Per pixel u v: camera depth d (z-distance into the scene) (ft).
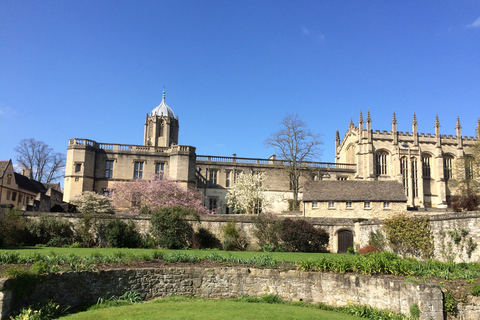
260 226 123.75
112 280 63.67
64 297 57.52
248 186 207.21
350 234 129.08
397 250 103.14
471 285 56.54
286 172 233.14
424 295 53.93
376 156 257.75
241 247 122.21
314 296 67.56
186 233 121.90
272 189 229.86
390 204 151.64
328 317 57.21
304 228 122.21
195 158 209.36
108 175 208.03
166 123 310.45
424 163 265.75
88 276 61.16
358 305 63.00
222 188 226.58
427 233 95.40
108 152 208.64
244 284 69.72
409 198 252.01
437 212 177.58
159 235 118.62
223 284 69.51
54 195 180.34
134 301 63.52
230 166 229.45
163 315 54.44
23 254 76.28
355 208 153.07
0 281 47.93
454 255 86.38
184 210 125.08
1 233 102.17
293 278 69.05
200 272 69.51
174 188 177.17
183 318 53.06
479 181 204.95
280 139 221.05
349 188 159.94
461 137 270.05
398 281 58.95
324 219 130.82
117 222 117.50
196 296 68.39
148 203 166.09
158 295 67.10
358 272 66.95
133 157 209.56
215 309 58.75
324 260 70.85
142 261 73.36
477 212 81.05
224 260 77.97
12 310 49.24
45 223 114.11
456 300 54.60
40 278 54.13
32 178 237.25
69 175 199.21
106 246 116.06
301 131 221.87
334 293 66.33
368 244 117.80
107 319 52.24
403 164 257.96
